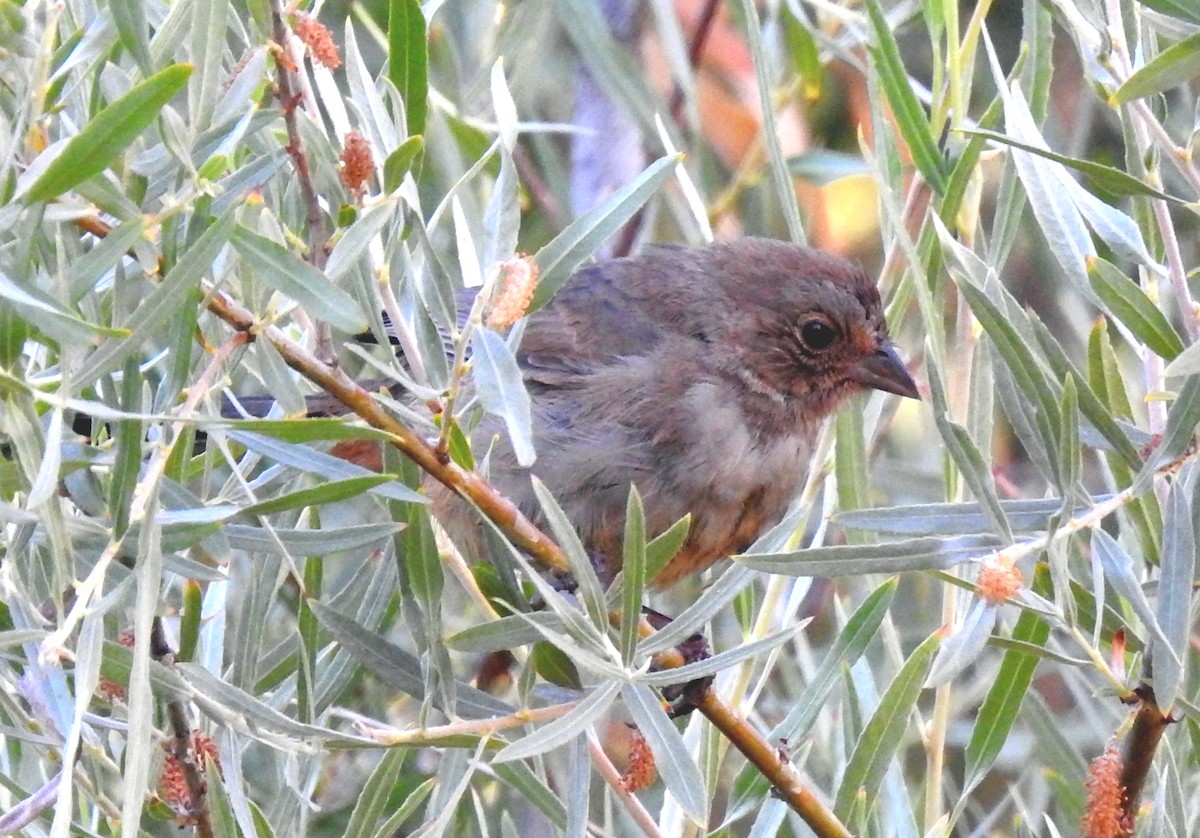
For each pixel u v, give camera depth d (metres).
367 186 5.70
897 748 6.33
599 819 9.02
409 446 5.55
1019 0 10.94
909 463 9.73
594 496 8.07
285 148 5.53
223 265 5.47
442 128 9.05
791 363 8.57
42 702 5.30
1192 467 5.76
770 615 7.39
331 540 5.64
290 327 7.00
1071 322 9.62
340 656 6.43
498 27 9.64
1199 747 6.45
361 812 6.05
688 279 8.67
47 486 4.39
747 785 6.64
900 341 10.09
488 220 5.71
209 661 6.61
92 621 4.59
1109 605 6.66
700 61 10.66
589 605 5.45
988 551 5.66
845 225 10.55
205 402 5.48
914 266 6.29
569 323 8.51
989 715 6.40
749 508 8.42
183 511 5.10
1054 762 7.41
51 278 4.93
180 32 5.14
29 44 4.67
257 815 5.65
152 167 5.02
